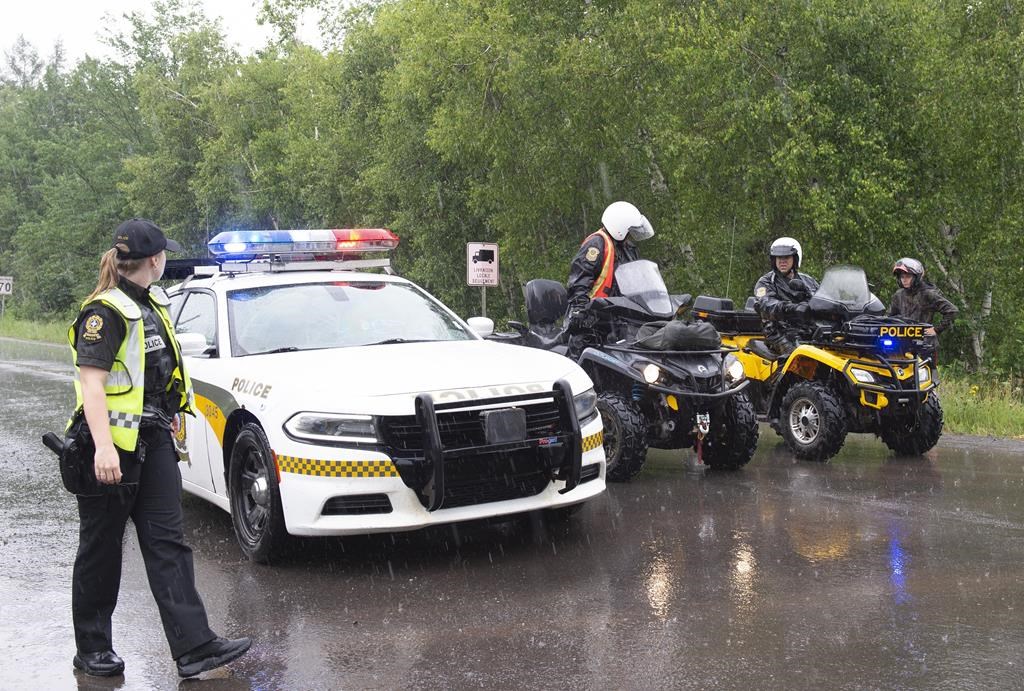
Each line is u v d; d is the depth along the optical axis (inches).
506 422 222.5
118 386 161.5
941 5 723.4
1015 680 156.7
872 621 185.2
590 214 847.7
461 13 812.0
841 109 700.0
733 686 155.8
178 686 162.4
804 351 366.0
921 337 353.7
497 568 225.6
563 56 761.0
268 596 208.2
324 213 1204.5
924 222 710.5
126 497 162.4
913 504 281.6
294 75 1396.4
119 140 2075.5
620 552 236.4
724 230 772.6
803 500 289.0
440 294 1000.2
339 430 217.8
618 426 313.1
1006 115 671.1
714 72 700.0
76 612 169.2
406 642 179.2
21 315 2111.2
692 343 319.6
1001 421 428.5
